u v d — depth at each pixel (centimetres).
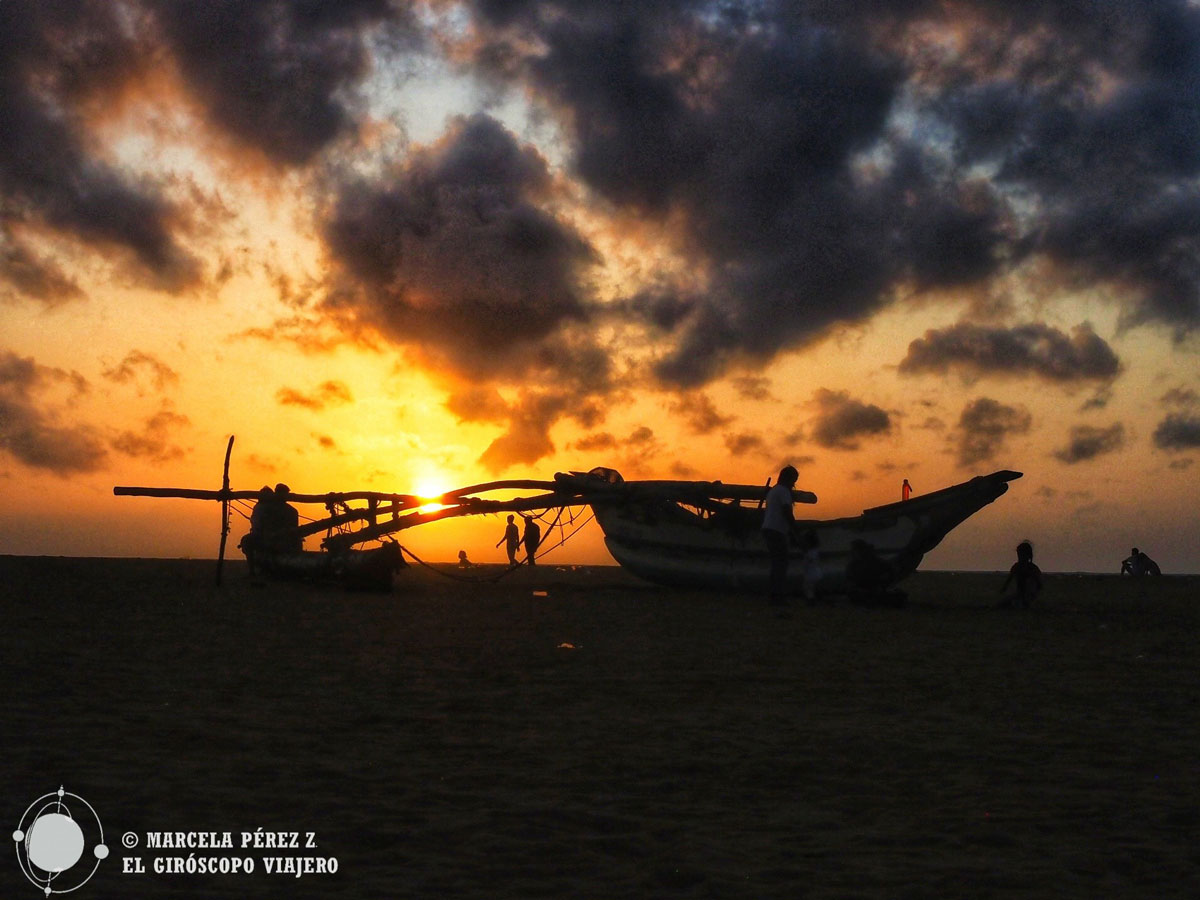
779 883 470
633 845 520
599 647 1285
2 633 1323
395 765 670
